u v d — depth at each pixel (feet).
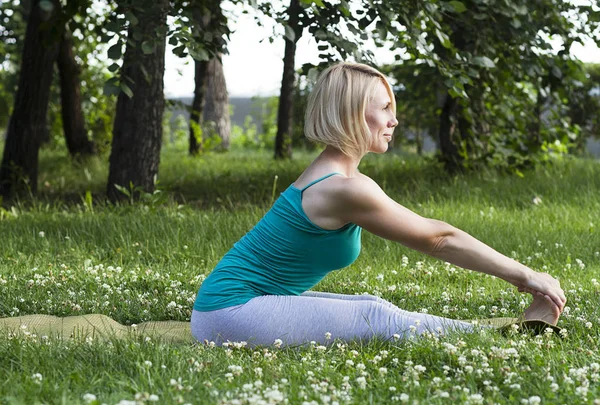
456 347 10.25
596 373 9.28
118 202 33.06
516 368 9.51
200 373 9.61
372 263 20.29
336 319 11.19
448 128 38.63
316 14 22.43
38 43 37.65
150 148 33.40
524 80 36.40
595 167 38.63
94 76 63.87
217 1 28.27
